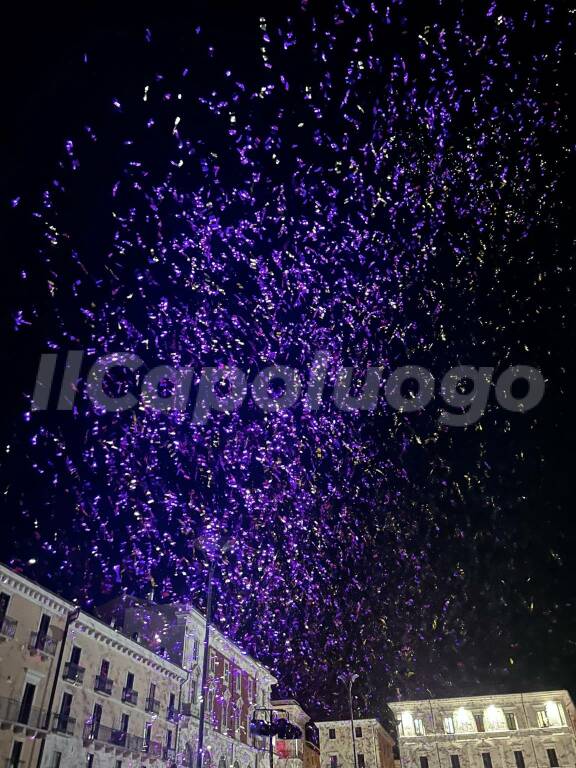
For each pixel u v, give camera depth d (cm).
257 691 4531
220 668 3891
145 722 2962
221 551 2230
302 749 5003
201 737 1966
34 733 2250
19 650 2256
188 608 3475
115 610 3412
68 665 2488
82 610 2562
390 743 6475
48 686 2378
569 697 5066
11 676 2205
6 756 2138
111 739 2669
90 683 2623
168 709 3177
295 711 5075
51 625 2436
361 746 5550
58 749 2373
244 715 4162
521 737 4969
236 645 4072
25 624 2303
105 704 2702
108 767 2655
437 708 5222
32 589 2322
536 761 4856
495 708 5147
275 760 4700
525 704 5122
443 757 5000
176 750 3166
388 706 5297
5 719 2131
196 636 3616
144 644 3356
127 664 2917
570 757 4825
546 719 5034
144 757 2892
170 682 3266
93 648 2688
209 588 2170
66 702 2470
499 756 4928
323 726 5684
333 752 5547
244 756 4034
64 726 2402
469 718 5144
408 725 5200
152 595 3538
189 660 3488
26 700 2269
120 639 2842
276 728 4044
